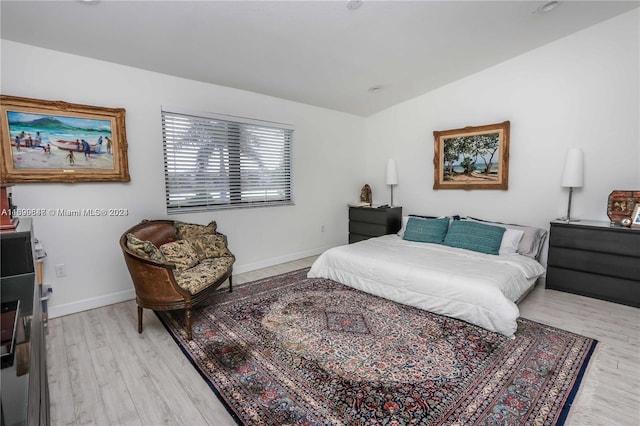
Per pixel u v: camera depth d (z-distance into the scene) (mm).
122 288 3018
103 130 2787
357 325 2424
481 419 1481
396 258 3057
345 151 5035
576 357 1979
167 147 3236
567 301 2891
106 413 1570
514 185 3709
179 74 3172
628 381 1743
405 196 4840
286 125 4207
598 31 3021
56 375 1861
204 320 2557
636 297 2721
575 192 3289
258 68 3207
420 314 2605
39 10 2029
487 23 2768
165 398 1670
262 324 2463
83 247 2777
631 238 2707
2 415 500
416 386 1720
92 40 2441
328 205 4879
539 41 3246
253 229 3980
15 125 2398
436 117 4340
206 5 2152
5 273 1313
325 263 3504
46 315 2303
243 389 1722
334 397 1643
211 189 3594
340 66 3334
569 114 3264
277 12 2309
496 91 3738
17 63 2395
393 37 2832
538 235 3387
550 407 1554
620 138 3002
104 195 2855
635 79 2887
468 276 2520
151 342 2238
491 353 2031
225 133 3654
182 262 2697
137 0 2029
